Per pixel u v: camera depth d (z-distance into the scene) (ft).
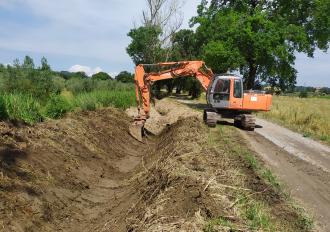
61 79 119.34
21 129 42.34
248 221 24.17
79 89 112.57
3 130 39.17
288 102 171.01
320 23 136.36
